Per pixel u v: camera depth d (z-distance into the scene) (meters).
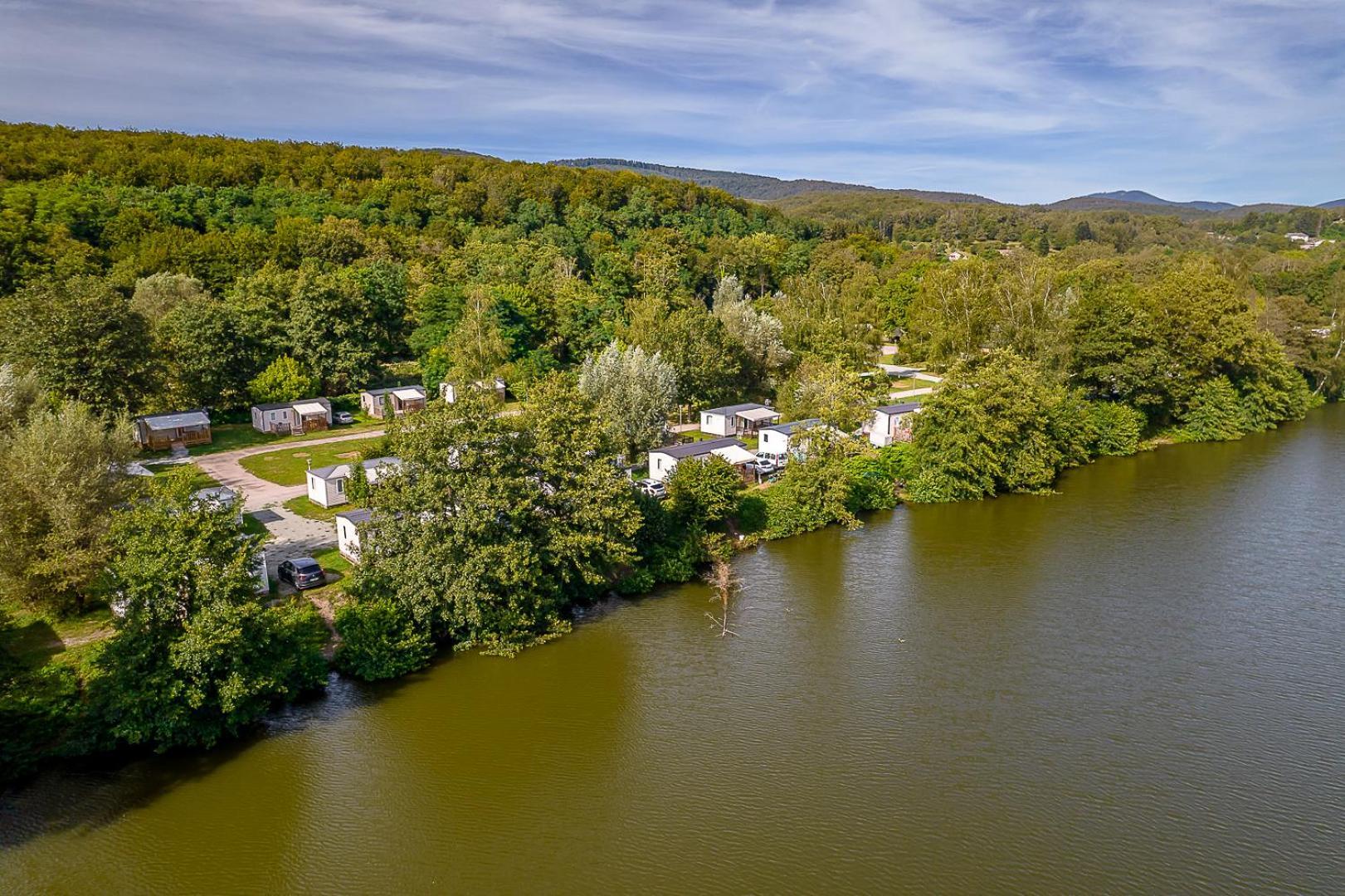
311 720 42.34
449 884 31.84
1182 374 104.50
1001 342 109.25
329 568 56.59
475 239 166.50
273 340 106.69
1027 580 60.00
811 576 61.34
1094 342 99.31
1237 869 32.38
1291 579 59.25
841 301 149.62
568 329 124.94
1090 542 67.44
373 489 49.94
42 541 47.59
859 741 40.91
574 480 53.62
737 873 32.41
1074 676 46.75
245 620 39.56
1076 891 31.39
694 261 188.25
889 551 66.19
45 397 65.75
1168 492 81.06
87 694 40.75
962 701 44.41
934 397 82.12
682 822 35.28
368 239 149.38
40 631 47.22
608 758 39.59
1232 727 41.72
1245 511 74.56
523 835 34.50
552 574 53.06
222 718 39.81
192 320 98.56
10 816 34.84
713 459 66.25
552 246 161.00
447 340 114.62
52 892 30.98
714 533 64.62
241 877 32.00
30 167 148.25
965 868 32.59
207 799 36.34
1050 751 40.00
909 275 181.12
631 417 82.25
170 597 37.62
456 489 48.34
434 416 49.88
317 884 31.78
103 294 85.62
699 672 47.56
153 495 43.88
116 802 35.94
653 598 57.53
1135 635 51.44
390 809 36.03
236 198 160.00
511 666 48.00
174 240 128.88
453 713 43.16
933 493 79.06
